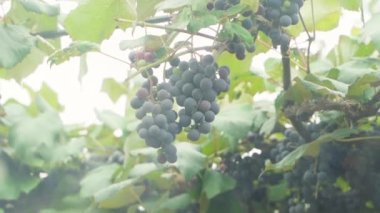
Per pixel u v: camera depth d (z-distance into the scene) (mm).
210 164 1878
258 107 1860
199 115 1405
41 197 2012
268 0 1439
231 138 1770
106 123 2090
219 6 1419
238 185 1844
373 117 1756
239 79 1897
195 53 1442
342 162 1665
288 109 1609
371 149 1663
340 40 1817
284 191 1875
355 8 1675
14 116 1991
